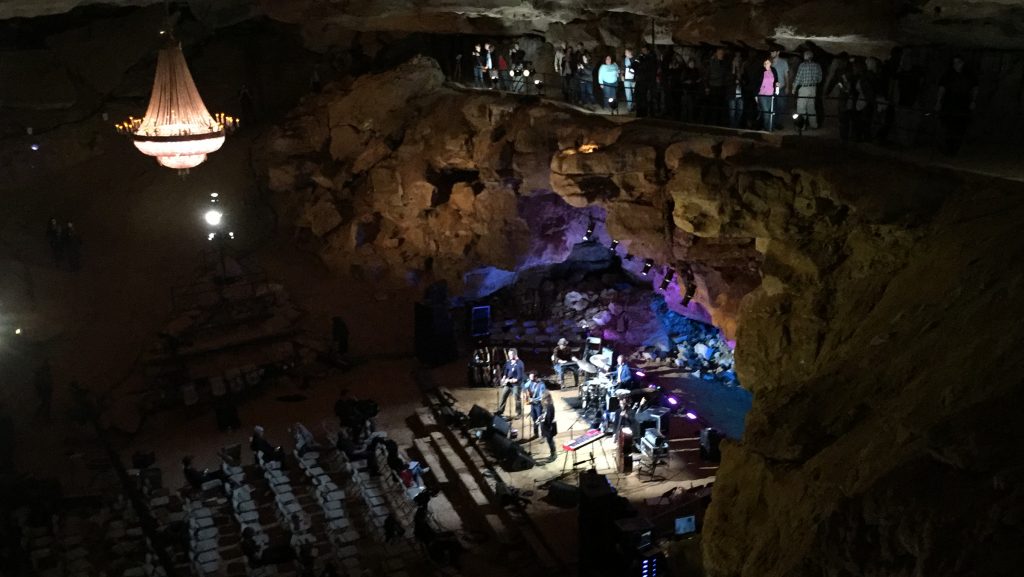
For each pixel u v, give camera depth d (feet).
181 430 82.43
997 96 57.57
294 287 102.47
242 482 72.23
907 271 44.32
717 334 93.50
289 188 108.47
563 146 77.51
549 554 61.87
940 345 35.22
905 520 24.62
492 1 76.02
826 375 41.09
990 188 44.60
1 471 73.56
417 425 82.02
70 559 61.52
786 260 52.39
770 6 60.85
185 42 114.01
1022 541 21.71
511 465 71.77
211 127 56.13
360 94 103.14
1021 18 49.90
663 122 70.23
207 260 101.35
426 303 92.53
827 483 32.48
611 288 103.30
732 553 38.91
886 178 49.21
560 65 87.71
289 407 86.33
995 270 36.68
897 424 31.76
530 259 89.86
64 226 95.76
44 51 107.34
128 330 91.45
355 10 78.84
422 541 62.28
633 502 66.28
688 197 59.06
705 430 72.54
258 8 108.58
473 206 91.97
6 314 88.74
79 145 107.86
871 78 56.29
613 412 75.36
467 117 91.50
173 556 62.03
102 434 78.54
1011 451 24.16
